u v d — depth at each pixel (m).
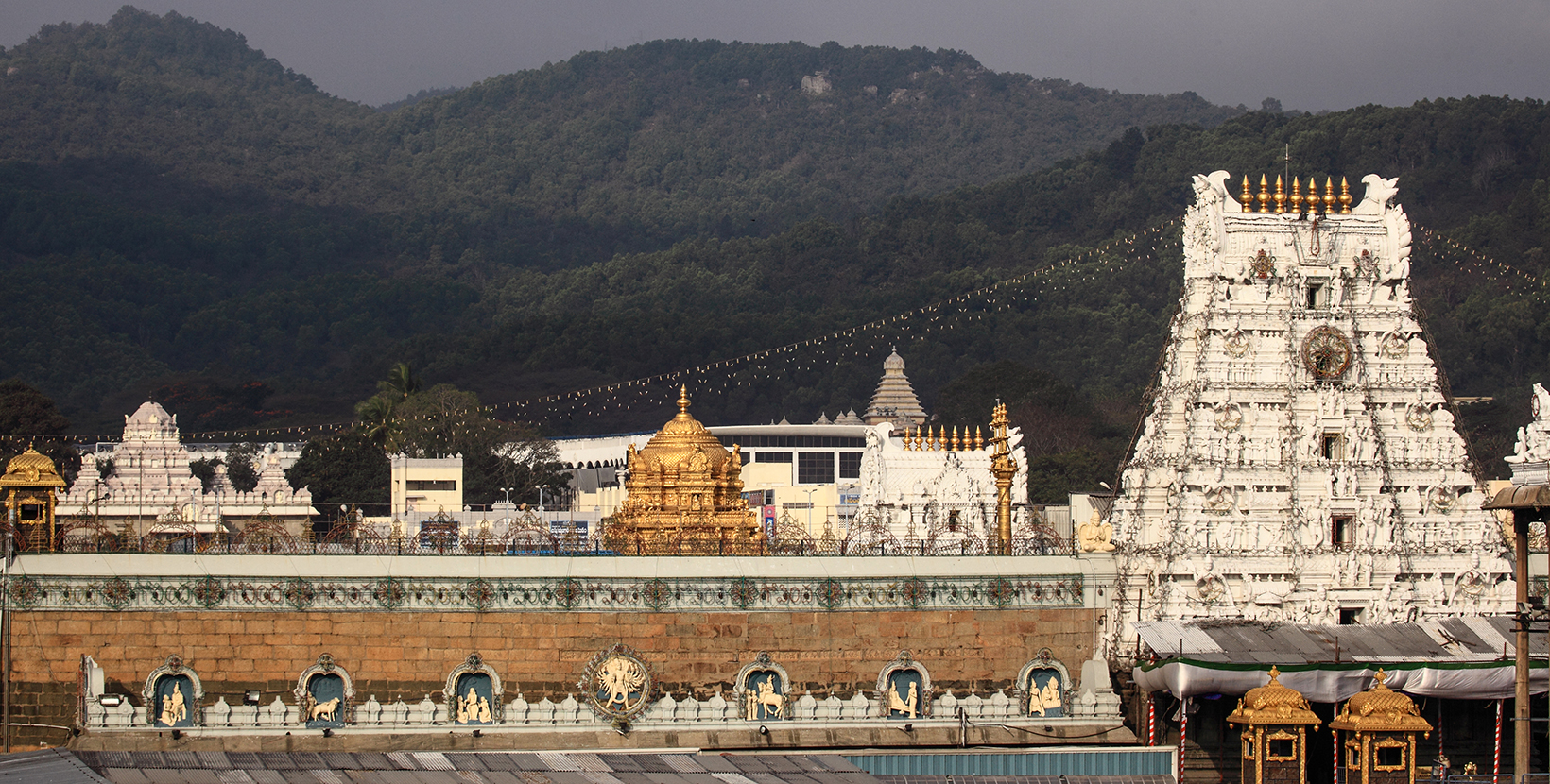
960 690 121.75
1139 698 122.56
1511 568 128.50
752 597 119.44
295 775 99.62
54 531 119.75
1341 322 127.88
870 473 160.25
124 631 113.31
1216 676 114.56
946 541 140.00
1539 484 112.25
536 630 116.75
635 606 117.94
